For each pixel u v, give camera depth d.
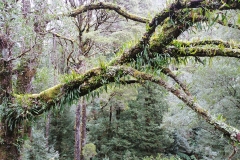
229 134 2.01
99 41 6.78
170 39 2.54
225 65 6.22
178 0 2.14
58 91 2.94
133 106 11.59
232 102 6.45
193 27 2.59
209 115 2.16
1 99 3.10
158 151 11.12
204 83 6.82
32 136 7.62
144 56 2.68
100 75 2.78
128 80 2.80
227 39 6.23
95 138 12.16
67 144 13.23
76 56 5.97
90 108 12.89
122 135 11.41
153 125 10.93
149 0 8.27
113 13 7.74
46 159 7.84
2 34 2.87
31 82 4.48
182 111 7.64
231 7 1.94
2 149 3.25
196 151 12.10
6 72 3.11
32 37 3.24
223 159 7.27
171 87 2.41
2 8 2.61
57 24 3.87
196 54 2.61
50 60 4.72
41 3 3.41
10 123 3.18
